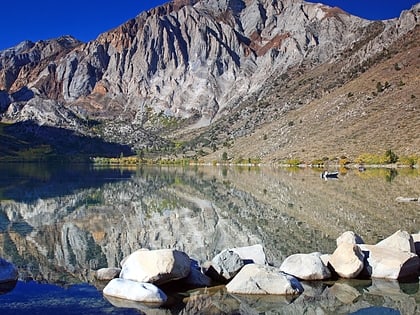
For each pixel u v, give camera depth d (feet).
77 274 68.08
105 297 54.80
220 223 122.01
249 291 56.75
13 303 52.39
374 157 421.59
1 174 402.72
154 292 53.57
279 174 355.56
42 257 81.41
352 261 63.72
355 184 233.35
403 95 540.52
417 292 57.93
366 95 593.42
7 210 149.59
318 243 90.89
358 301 54.95
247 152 654.53
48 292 57.11
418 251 73.10
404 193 183.83
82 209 154.51
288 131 630.74
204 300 54.24
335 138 521.24
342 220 118.21
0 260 63.87
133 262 59.67
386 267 63.82
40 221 126.52
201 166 614.34
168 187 248.93
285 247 87.40
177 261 59.11
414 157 404.36
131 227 117.19
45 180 316.81
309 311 51.65
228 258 63.10
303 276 62.80
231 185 256.32
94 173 428.97
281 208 147.02
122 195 204.95
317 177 304.09
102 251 87.51
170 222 125.70
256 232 105.60
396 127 479.41
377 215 125.18
